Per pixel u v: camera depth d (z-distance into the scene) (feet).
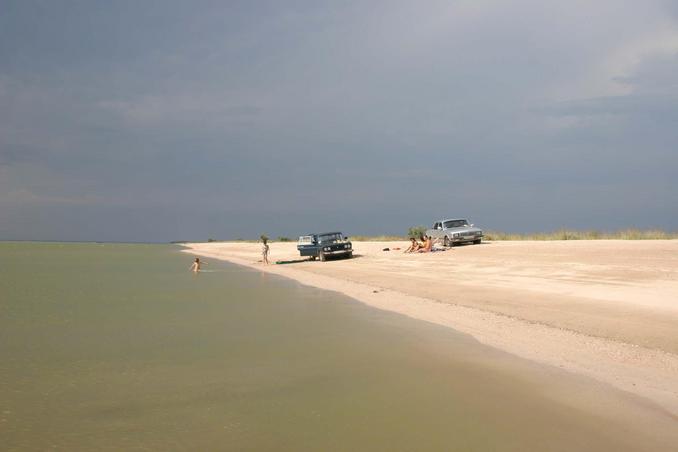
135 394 22.13
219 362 27.09
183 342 31.89
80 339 32.83
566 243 98.07
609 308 37.78
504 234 132.26
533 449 16.30
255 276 81.51
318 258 110.63
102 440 17.39
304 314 41.96
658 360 25.36
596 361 25.73
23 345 31.27
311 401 21.08
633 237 109.91
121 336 33.76
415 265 83.35
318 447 16.71
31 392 22.47
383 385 22.97
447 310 41.60
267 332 34.71
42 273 89.66
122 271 95.50
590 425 18.10
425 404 20.49
